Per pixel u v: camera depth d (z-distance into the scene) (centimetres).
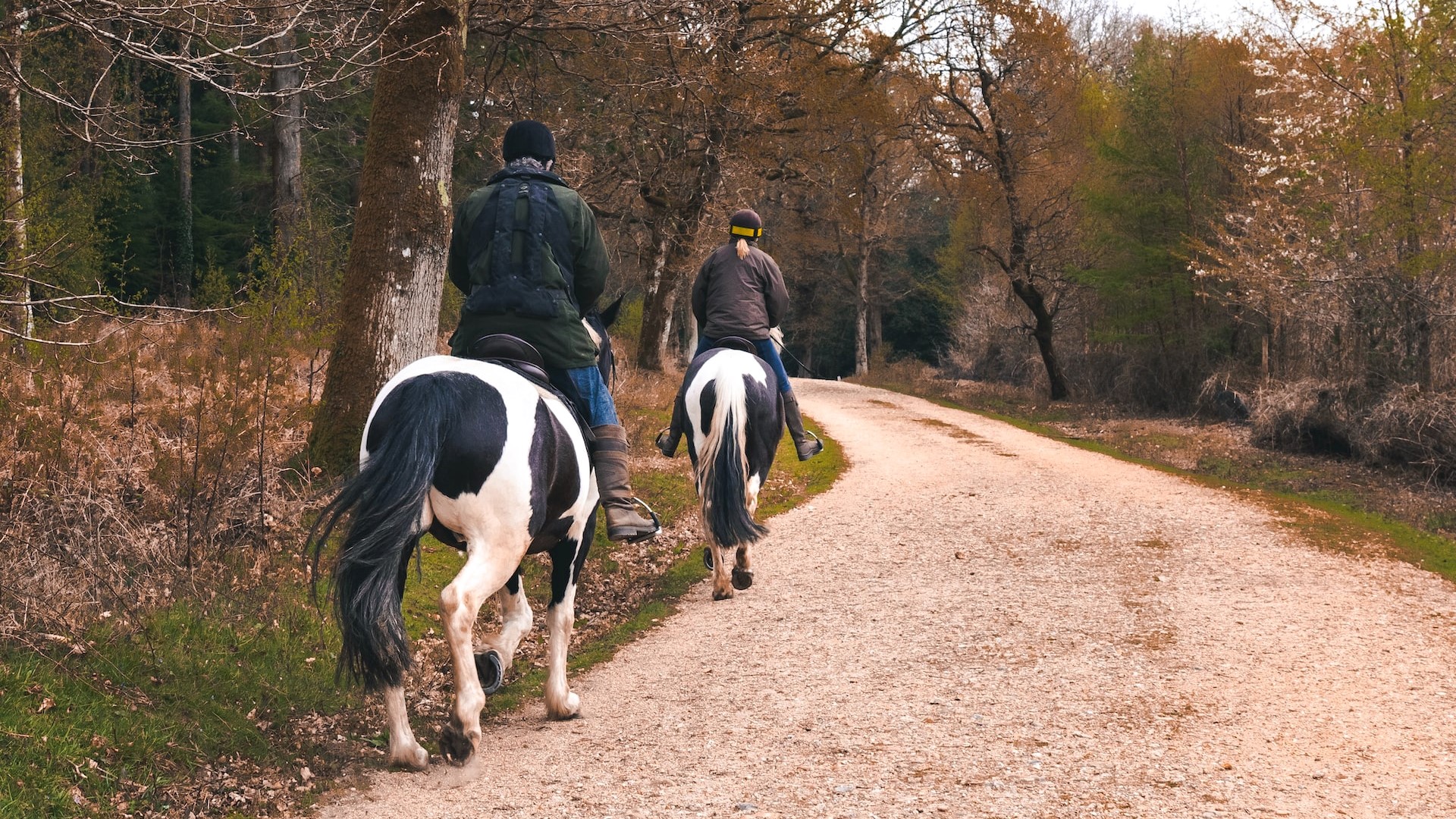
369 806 402
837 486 1238
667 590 782
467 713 403
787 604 737
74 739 398
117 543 588
